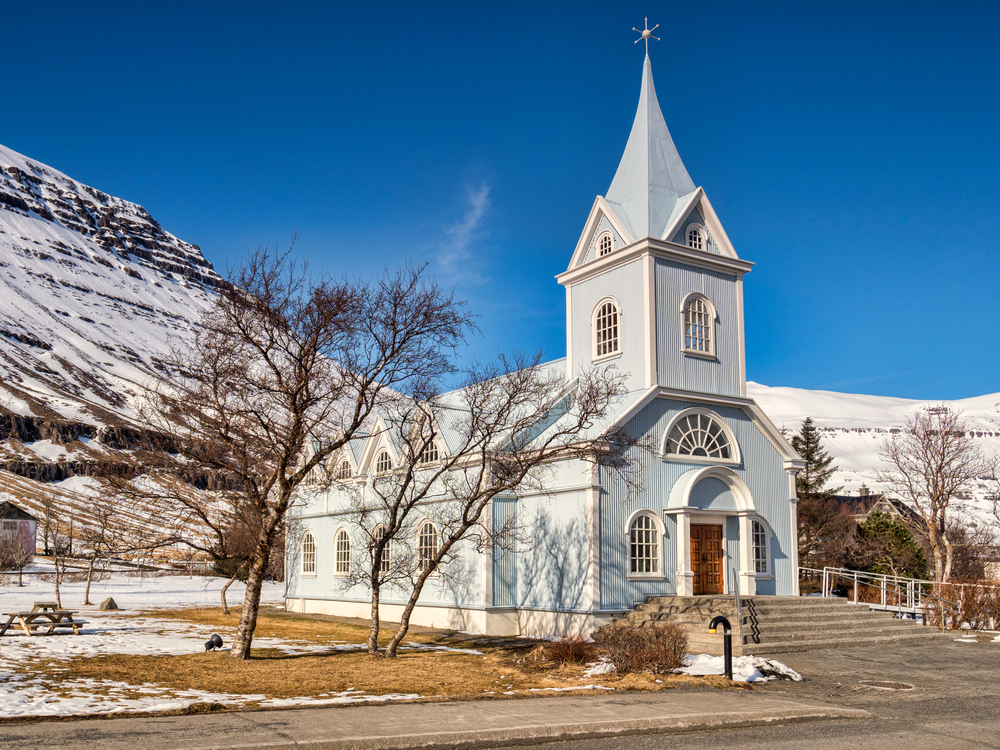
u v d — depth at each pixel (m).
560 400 30.50
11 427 151.12
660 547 27.77
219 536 21.00
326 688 15.46
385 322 20.05
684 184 32.16
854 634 24.88
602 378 28.89
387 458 34.56
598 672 18.41
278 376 19.56
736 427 30.53
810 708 14.33
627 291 30.39
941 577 40.03
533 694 15.26
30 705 12.78
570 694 15.42
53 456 145.12
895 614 29.52
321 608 38.03
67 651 20.08
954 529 52.72
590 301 32.12
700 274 31.11
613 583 26.42
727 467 29.30
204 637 24.95
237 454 19.80
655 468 28.19
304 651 22.17
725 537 29.25
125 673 16.64
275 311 18.83
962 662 21.06
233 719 12.09
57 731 11.02
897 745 11.98
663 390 28.55
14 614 24.17
